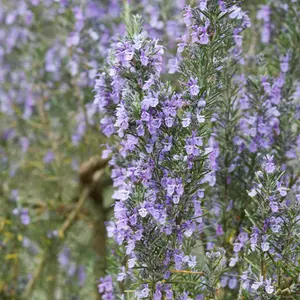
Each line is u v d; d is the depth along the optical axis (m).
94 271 1.44
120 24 1.35
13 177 1.70
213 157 0.94
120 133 0.89
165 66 1.29
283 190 0.89
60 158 1.65
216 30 0.92
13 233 1.54
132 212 0.89
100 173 1.50
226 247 1.03
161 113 0.89
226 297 1.01
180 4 1.38
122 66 0.90
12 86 1.78
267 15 1.18
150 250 0.89
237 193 1.04
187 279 0.96
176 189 0.88
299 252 0.91
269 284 0.89
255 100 1.04
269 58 1.17
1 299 1.55
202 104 0.90
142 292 0.90
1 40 1.76
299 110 1.10
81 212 1.60
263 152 1.03
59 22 1.47
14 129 1.79
